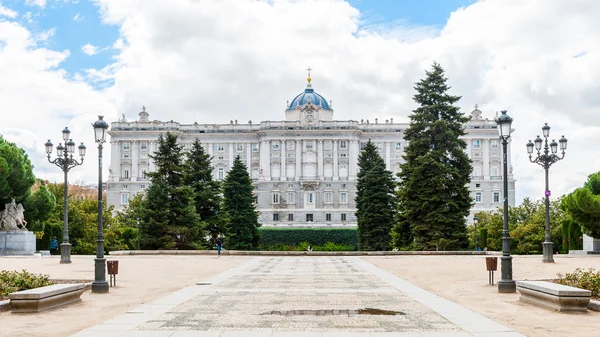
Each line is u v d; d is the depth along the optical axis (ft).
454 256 185.26
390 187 290.76
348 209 497.05
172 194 232.94
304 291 87.92
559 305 67.62
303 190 504.84
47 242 245.04
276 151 514.68
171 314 66.23
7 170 205.36
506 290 86.53
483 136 514.68
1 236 200.64
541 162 154.40
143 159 517.14
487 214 331.77
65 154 158.30
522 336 54.19
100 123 93.35
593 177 200.44
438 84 226.58
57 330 58.23
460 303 75.87
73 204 275.39
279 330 56.70
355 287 93.56
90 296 84.28
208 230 256.11
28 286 80.02
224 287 93.61
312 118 514.27
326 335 54.29
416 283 100.12
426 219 211.61
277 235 408.87
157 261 164.04
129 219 333.62
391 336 54.03
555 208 273.54
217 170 522.88
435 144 221.25
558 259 165.48
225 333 55.31
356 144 513.86
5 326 60.29
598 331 56.75
